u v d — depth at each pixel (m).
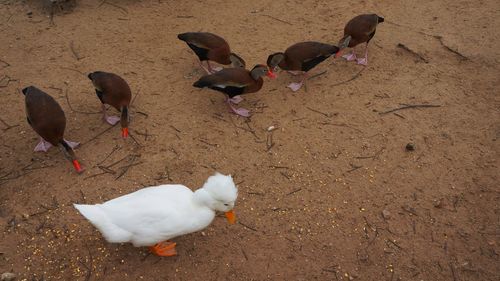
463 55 2.47
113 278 1.50
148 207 1.42
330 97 2.22
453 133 2.03
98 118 2.10
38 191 1.75
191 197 1.48
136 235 1.43
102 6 2.85
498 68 2.39
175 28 2.68
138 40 2.58
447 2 2.91
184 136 2.00
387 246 1.60
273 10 2.84
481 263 1.56
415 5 2.89
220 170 1.85
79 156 1.90
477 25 2.71
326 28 2.69
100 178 1.81
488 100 2.20
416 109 2.15
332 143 1.97
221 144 1.97
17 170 1.84
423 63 2.44
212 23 2.72
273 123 2.07
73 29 2.64
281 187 1.79
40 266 1.52
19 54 2.46
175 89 2.26
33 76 2.32
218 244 1.59
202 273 1.51
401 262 1.56
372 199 1.75
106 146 1.95
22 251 1.56
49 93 2.22
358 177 1.83
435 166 1.88
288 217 1.68
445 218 1.69
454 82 2.31
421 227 1.66
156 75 2.34
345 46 2.33
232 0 2.93
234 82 2.04
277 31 2.66
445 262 1.56
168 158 1.90
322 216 1.69
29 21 2.71
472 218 1.70
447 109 2.15
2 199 1.72
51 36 2.59
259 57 2.45
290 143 1.97
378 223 1.67
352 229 1.65
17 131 2.03
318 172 1.85
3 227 1.62
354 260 1.56
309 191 1.77
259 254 1.57
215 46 2.25
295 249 1.58
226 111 2.14
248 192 1.76
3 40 2.55
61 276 1.50
